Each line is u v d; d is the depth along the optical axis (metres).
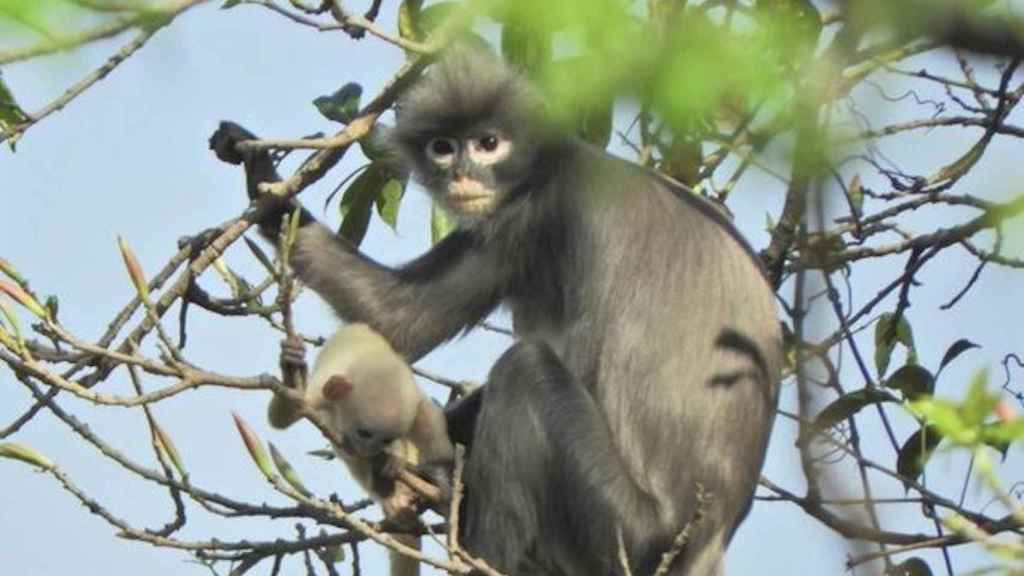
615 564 11.54
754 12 4.61
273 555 10.50
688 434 11.48
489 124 12.45
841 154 4.56
